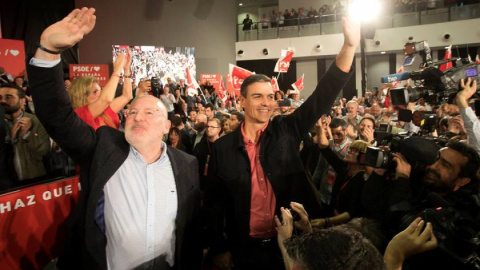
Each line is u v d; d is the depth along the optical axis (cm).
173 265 167
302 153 261
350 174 241
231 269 192
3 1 1078
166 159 171
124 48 1338
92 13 139
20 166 217
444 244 118
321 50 1544
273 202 180
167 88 881
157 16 1440
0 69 660
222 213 186
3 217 168
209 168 194
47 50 137
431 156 147
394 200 153
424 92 213
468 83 206
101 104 211
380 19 1440
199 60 1581
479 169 144
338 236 90
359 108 745
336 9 1518
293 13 1630
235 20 1716
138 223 155
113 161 158
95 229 152
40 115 144
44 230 185
